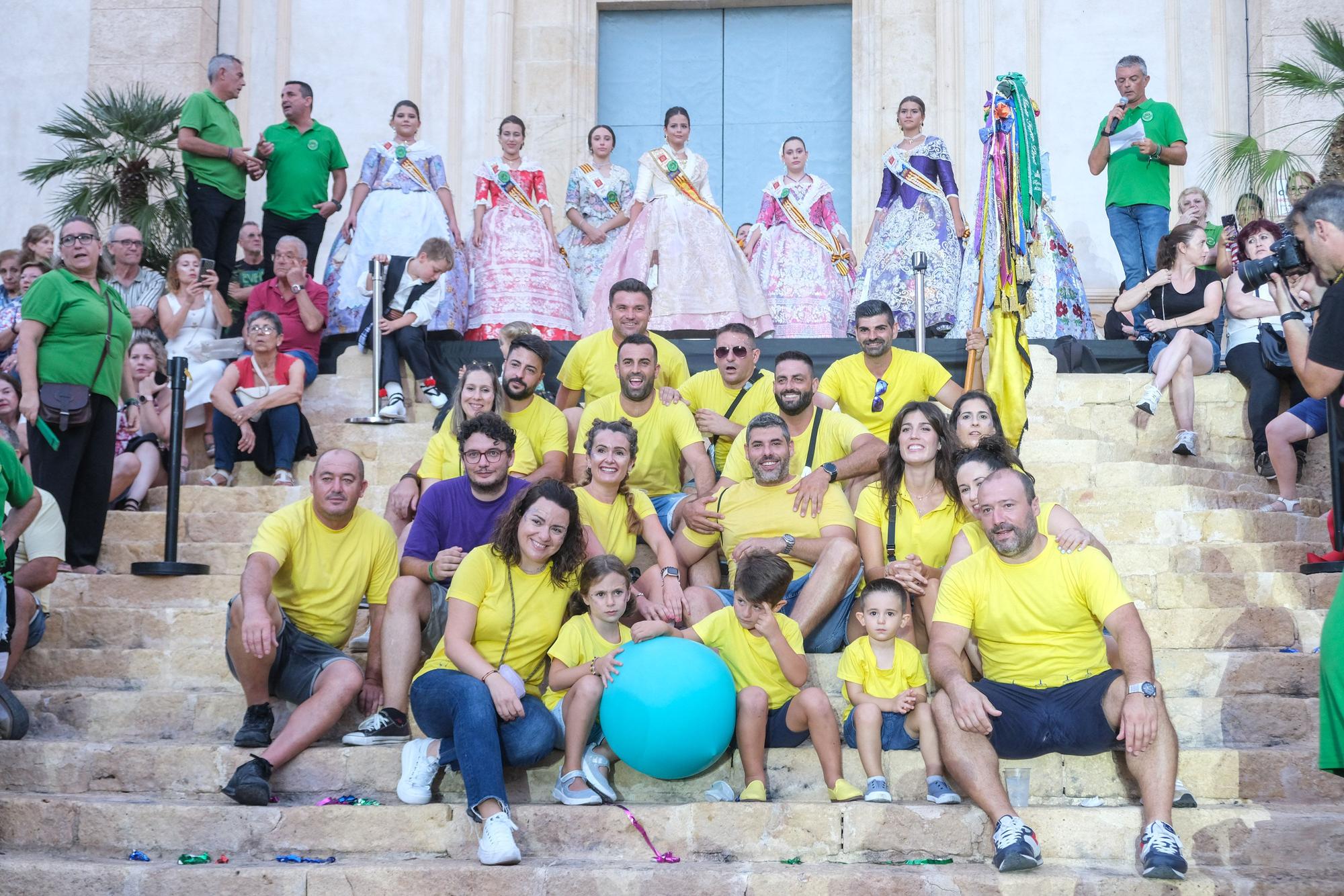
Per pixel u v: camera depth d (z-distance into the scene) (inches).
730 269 333.4
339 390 315.6
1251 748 192.2
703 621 197.6
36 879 176.4
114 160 390.6
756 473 220.7
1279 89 410.3
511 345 242.1
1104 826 176.6
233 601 202.2
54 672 225.5
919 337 289.3
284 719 212.4
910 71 449.4
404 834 184.7
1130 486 254.5
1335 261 173.2
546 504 196.5
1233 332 287.0
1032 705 182.1
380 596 213.2
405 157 350.3
